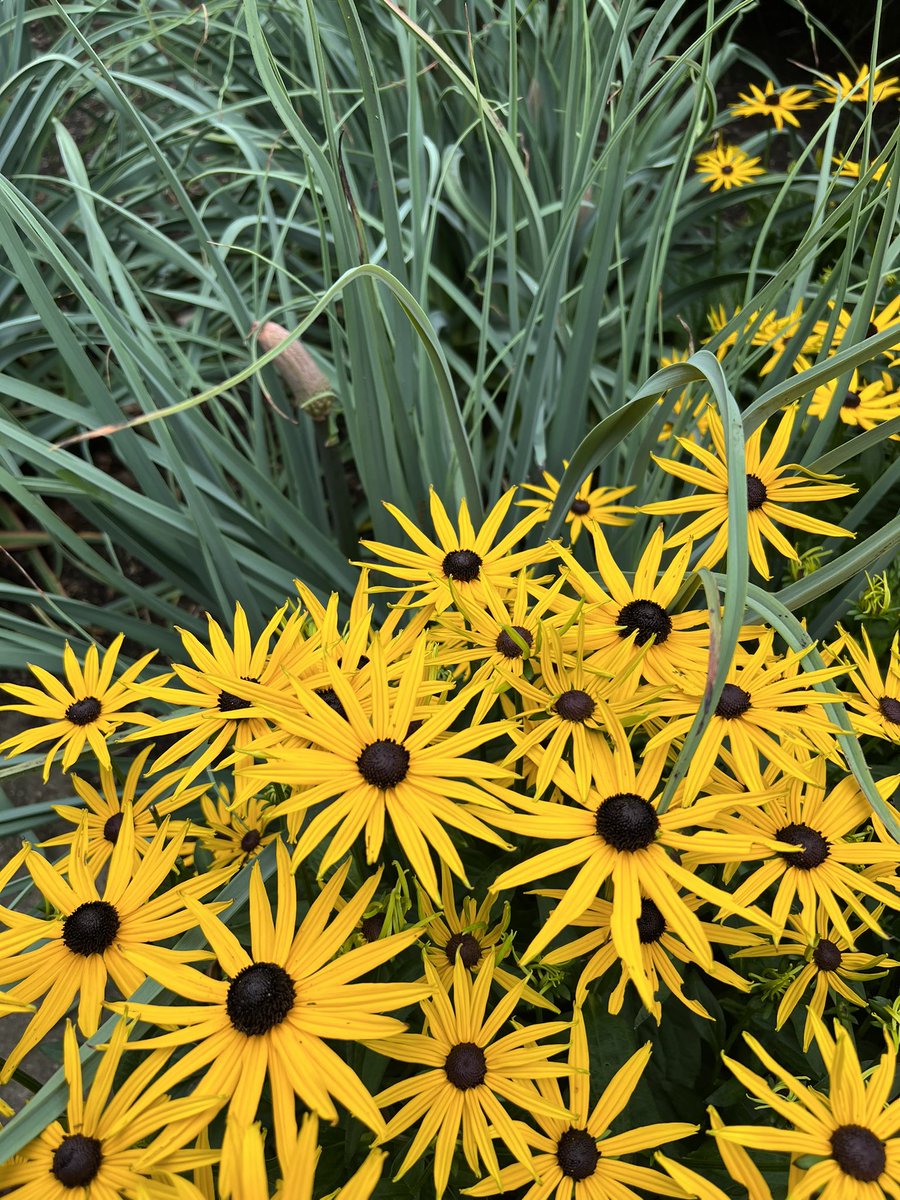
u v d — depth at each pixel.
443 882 0.30
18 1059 0.26
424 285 0.58
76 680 0.38
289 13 0.78
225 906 0.30
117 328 0.53
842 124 1.12
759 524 0.37
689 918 0.25
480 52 0.81
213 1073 0.24
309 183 0.50
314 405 0.54
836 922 0.28
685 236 0.94
